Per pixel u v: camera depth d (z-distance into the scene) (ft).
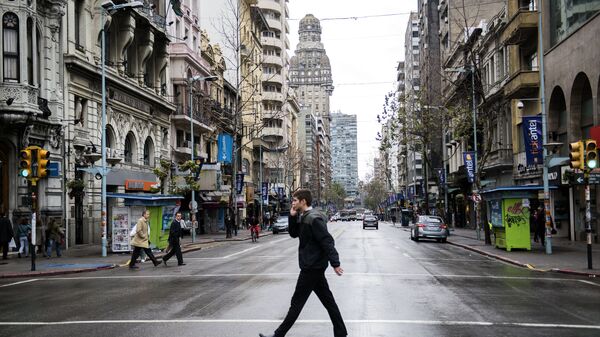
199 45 189.16
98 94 109.70
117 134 119.24
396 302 38.34
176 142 161.07
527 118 100.53
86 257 80.74
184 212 166.71
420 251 89.61
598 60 90.27
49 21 93.09
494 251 83.87
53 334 29.43
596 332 28.96
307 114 536.42
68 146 98.07
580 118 101.76
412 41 371.97
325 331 29.35
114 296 42.60
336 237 140.87
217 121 200.23
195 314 34.37
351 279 50.90
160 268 65.72
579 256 74.18
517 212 84.38
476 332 28.99
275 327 30.42
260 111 287.89
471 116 131.95
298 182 399.44
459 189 207.51
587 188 59.62
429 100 182.50
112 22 117.80
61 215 94.17
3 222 75.77
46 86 91.91
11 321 33.24
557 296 41.16
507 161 140.26
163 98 145.69
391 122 180.04
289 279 51.60
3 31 82.94
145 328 30.50
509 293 42.60
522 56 129.39
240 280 51.44
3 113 81.10
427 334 28.55
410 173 379.35
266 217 249.96
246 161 256.32
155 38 141.49
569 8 102.22
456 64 193.67
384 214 497.46
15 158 85.61
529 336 28.07
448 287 45.85
